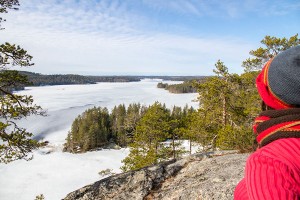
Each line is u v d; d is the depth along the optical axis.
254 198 0.90
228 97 23.56
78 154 89.44
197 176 5.87
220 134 18.08
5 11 9.80
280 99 1.00
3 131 9.53
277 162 0.91
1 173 69.00
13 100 9.92
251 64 21.69
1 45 9.42
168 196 5.29
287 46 20.52
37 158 82.69
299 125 0.96
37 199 13.36
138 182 5.76
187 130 26.97
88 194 5.46
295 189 0.88
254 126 1.15
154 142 28.97
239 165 6.14
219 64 23.31
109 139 104.94
